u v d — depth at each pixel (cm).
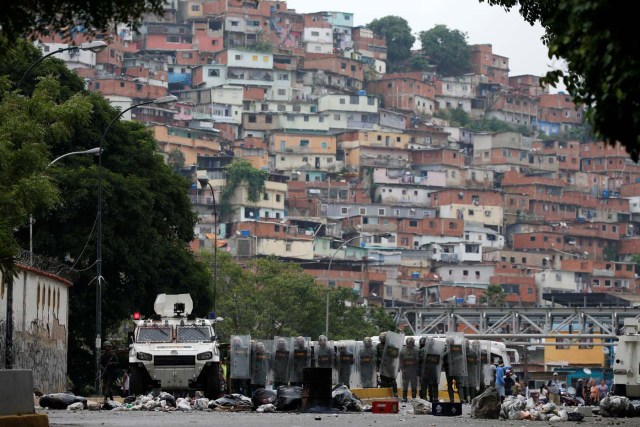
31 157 5056
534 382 16225
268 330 17200
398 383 8281
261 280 17738
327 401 5188
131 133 10719
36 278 7556
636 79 2075
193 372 6450
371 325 18050
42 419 3206
